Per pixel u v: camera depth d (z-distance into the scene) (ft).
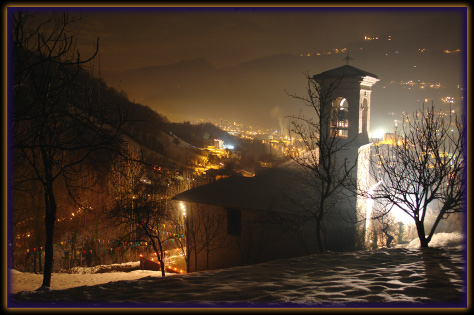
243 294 21.95
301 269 28.37
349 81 63.57
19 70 27.50
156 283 25.55
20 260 97.09
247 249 61.52
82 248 102.42
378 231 78.54
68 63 28.58
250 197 62.75
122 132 31.81
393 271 26.37
